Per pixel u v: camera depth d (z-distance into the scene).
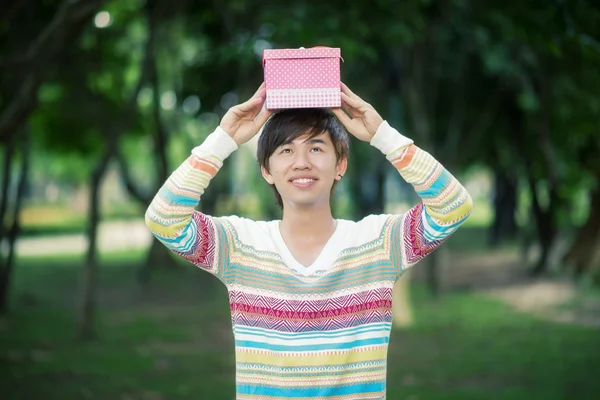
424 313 10.82
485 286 13.98
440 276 12.46
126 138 18.80
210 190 13.84
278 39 6.67
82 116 14.16
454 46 11.16
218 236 2.24
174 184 2.16
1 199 11.98
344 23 6.89
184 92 10.76
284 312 2.18
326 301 2.20
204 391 6.51
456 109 12.71
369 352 2.19
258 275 2.23
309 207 2.24
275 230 2.31
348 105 2.23
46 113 15.61
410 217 2.25
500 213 21.67
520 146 14.52
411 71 10.12
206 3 9.74
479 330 9.48
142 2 11.05
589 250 14.74
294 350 2.17
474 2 9.00
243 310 2.21
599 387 6.48
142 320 10.76
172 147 24.00
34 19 8.05
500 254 20.06
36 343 8.85
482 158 18.52
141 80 9.71
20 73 7.92
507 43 9.39
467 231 31.83
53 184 52.34
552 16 5.83
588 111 9.17
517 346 8.43
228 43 8.97
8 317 10.88
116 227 34.56
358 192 14.22
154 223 2.17
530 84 10.48
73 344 8.81
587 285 13.63
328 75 2.19
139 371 7.35
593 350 8.22
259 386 2.18
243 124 2.22
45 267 18.05
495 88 13.22
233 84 10.11
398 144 2.19
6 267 11.23
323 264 2.23
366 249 2.26
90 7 6.46
